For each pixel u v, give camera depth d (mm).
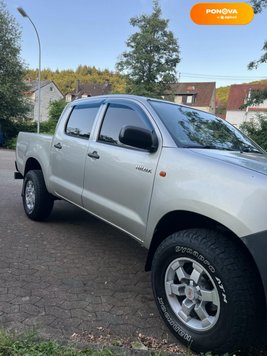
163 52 36688
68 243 4684
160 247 2783
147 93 35594
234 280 2291
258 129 21438
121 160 3465
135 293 3420
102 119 4082
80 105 4711
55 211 6195
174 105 3881
